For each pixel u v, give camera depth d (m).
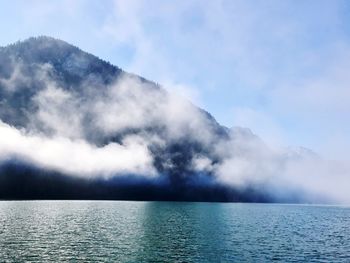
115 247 85.06
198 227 132.62
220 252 82.44
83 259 71.56
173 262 71.25
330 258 78.62
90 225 129.12
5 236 96.94
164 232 114.81
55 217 156.38
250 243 96.50
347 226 155.50
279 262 73.56
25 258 71.12
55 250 79.62
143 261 71.12
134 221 148.25
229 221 162.38
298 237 112.44
